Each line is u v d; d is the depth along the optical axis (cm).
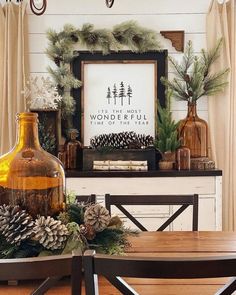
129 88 340
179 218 298
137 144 326
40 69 343
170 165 314
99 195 298
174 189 298
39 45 343
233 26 327
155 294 117
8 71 327
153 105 340
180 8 340
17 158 135
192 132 321
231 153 326
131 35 336
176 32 337
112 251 126
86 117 341
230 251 158
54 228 120
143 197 214
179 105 341
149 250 159
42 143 309
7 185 131
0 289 121
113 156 317
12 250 119
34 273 89
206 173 298
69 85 335
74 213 134
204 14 339
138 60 339
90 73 339
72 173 296
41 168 133
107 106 341
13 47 330
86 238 126
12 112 329
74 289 89
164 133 317
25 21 335
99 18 340
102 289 121
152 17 340
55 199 134
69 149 320
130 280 127
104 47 337
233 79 327
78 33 336
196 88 320
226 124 325
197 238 180
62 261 89
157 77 339
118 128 342
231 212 325
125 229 140
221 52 326
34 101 324
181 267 86
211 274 86
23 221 120
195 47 340
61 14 341
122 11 340
